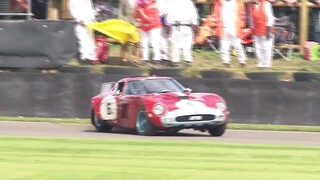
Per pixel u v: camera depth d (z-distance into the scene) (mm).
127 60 73625
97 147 40688
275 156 37969
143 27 72438
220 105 50281
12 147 40000
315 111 62562
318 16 85312
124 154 37594
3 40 68312
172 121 48438
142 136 49281
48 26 68250
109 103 54438
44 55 68312
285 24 81812
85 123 61781
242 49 73875
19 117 64312
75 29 70562
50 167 32281
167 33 73625
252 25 74312
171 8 73000
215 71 67750
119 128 55688
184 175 30500
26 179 28891
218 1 73812
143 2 72375
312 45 79938
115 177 29609
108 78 64562
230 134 53156
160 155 37375
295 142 46781
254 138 49625
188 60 73438
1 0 75312
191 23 73375
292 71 72562
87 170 31469
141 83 53031
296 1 83562
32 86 64688
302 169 33000
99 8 80500
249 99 62938
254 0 74812
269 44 73562
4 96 64812
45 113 64688
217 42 79750
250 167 33438
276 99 62781
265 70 73438
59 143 42469
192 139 46969
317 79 66438
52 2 80750
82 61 71750
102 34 73625
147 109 49406
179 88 53000
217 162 35031
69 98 64625
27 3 73125
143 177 29750
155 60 73125
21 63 68438
